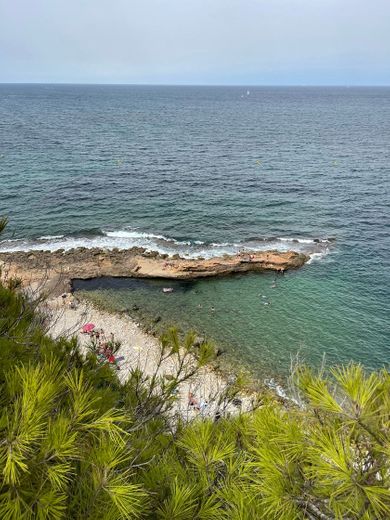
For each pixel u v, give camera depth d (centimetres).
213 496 254
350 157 7112
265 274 3053
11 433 167
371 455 222
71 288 2786
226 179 5569
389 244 3575
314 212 4338
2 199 4366
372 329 2447
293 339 2347
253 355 2188
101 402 293
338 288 2875
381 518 208
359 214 4291
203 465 274
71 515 206
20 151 6781
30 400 179
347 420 223
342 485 208
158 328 2416
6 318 349
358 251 3434
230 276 3025
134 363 1916
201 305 2686
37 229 3697
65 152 6931
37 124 10506
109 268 3039
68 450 185
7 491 177
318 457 222
